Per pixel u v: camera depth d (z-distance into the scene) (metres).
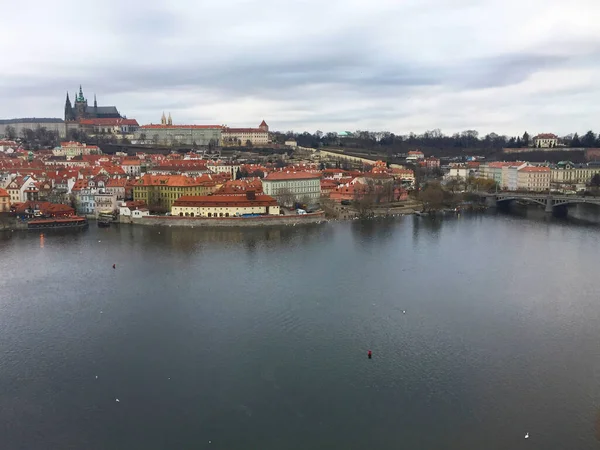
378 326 170.50
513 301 193.12
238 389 134.25
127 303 191.62
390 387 134.75
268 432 117.94
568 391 132.62
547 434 116.75
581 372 141.12
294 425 120.25
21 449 112.75
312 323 173.12
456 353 152.12
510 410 125.19
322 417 123.00
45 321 175.38
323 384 136.38
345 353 152.50
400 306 188.00
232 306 188.00
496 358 149.00
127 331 167.38
